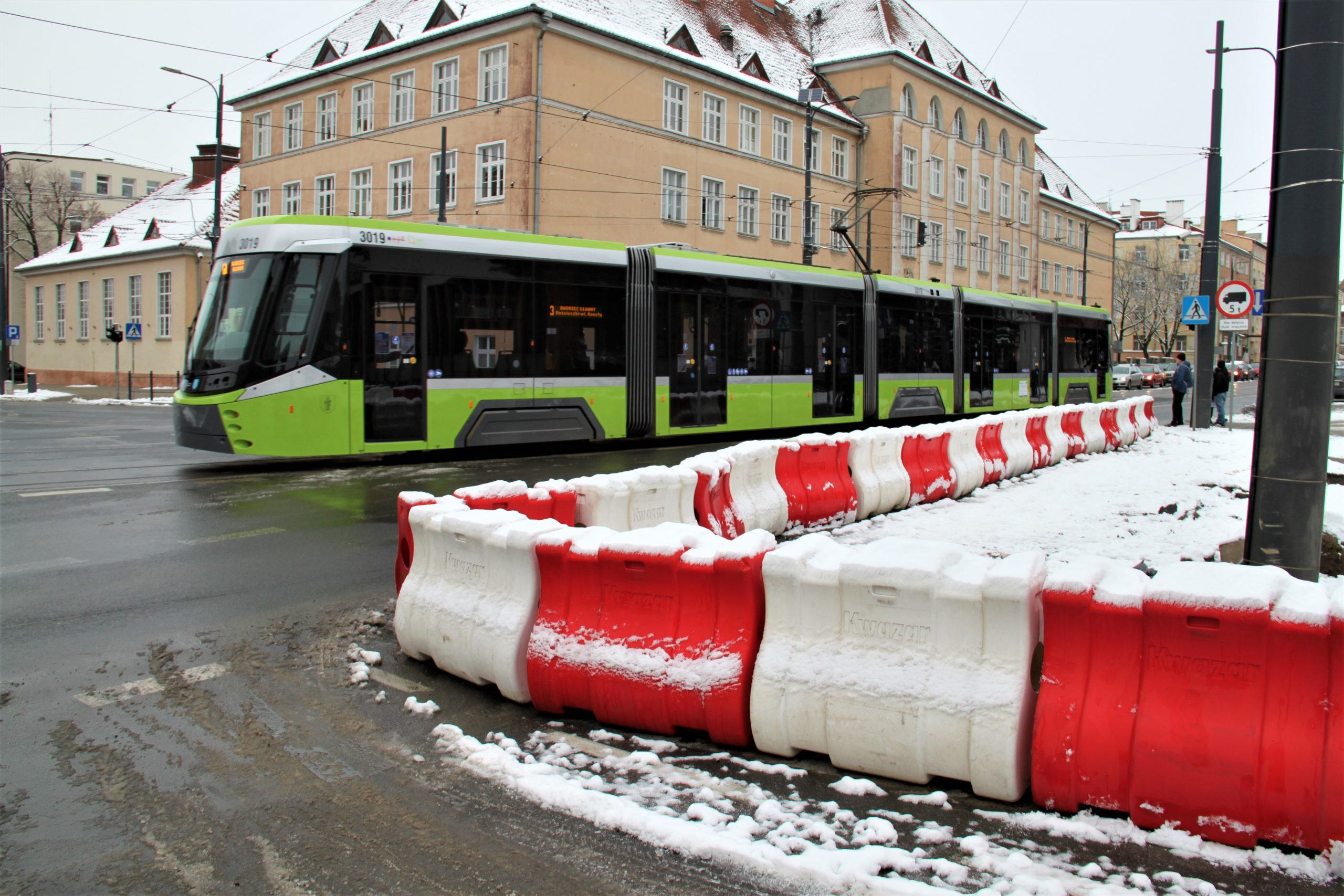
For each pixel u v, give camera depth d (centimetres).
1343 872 335
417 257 1427
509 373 1513
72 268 5325
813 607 438
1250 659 354
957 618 407
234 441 1301
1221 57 2034
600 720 486
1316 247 563
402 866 354
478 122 3403
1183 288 8200
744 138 4125
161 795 409
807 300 2002
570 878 345
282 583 762
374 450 1377
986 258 5603
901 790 411
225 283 1362
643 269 1694
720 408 1817
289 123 4197
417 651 574
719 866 351
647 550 476
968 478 1283
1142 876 336
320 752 453
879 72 4738
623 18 3659
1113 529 1023
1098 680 382
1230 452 1777
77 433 2112
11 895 335
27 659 580
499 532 522
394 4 4066
